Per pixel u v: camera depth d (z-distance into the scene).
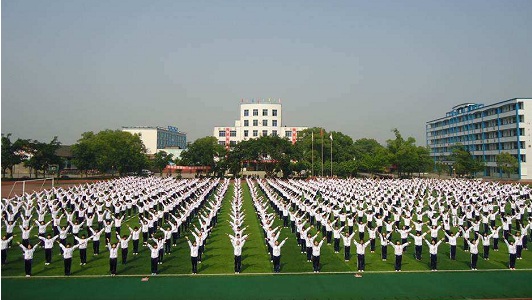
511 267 24.44
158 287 21.02
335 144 112.69
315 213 36.59
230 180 97.69
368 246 30.34
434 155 144.88
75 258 26.31
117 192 51.94
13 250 28.00
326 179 81.38
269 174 103.19
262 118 149.12
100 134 110.31
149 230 32.44
